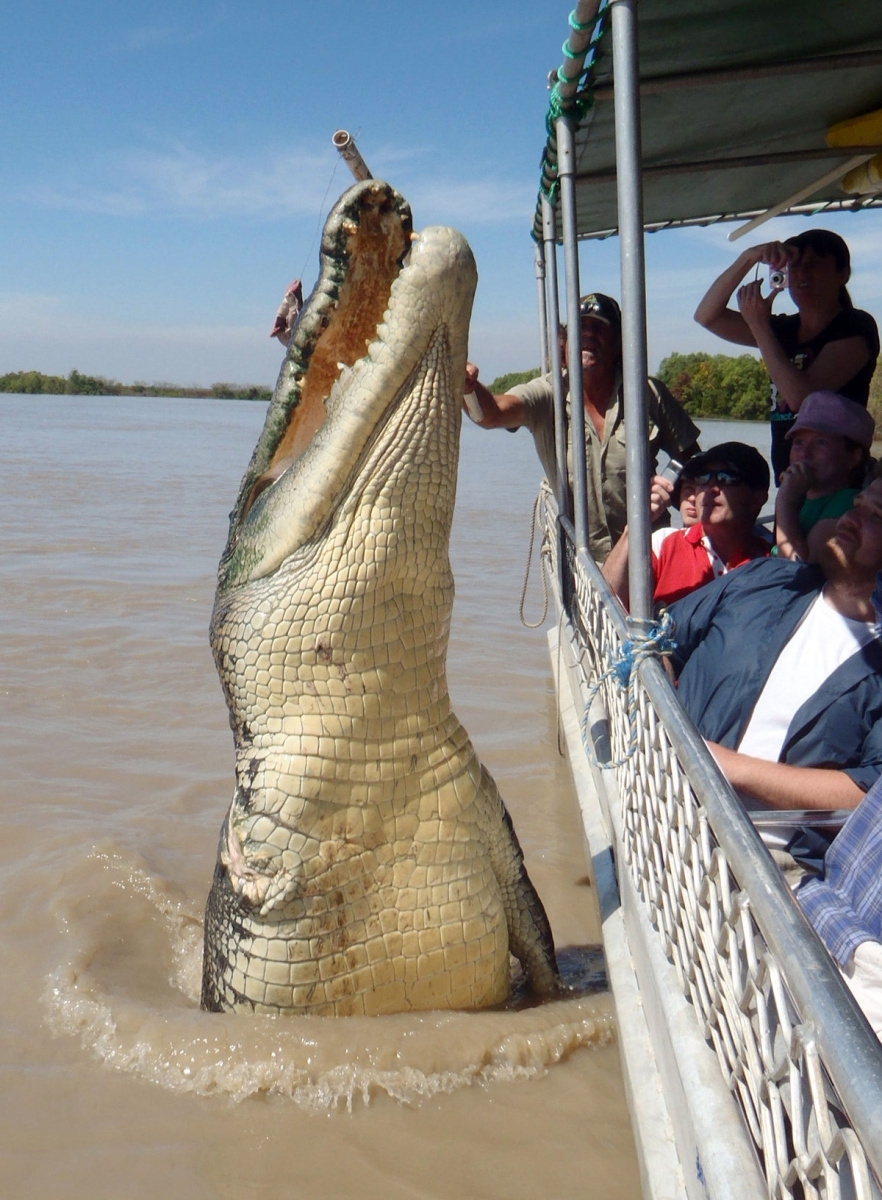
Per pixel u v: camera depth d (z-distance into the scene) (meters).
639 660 2.88
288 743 3.02
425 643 3.01
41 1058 3.15
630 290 2.90
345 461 2.82
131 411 65.75
